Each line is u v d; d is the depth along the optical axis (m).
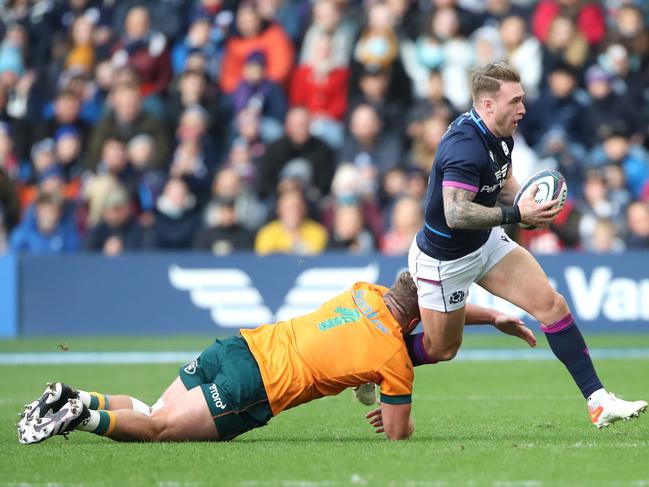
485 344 54.97
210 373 25.05
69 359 48.62
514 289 26.12
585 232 58.19
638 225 58.12
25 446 24.91
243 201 60.59
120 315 57.28
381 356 24.66
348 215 57.72
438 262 25.47
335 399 35.84
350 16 66.88
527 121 64.06
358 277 55.91
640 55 68.19
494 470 21.09
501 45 65.19
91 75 71.31
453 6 66.06
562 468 21.28
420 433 27.44
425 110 62.44
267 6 67.38
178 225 60.12
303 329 25.08
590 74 63.91
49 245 60.69
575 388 38.22
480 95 24.64
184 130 63.06
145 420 24.41
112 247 59.03
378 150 61.78
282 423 29.95
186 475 20.81
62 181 63.91
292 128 61.31
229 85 66.81
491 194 25.17
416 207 57.16
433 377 42.03
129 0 72.25
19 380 41.59
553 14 67.44
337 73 64.81
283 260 56.56
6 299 57.81
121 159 60.84
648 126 66.06
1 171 63.69
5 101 70.06
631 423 28.92
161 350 51.62
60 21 73.88
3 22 75.44
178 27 70.19
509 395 36.38
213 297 57.03
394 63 64.50
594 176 58.75
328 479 20.30
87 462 22.36
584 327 55.94
